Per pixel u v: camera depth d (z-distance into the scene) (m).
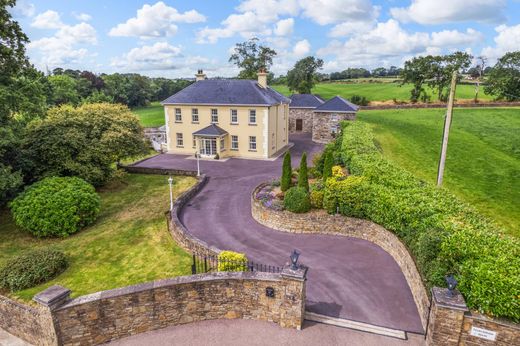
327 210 15.54
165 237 16.02
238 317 9.84
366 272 11.91
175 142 35.94
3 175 16.33
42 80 46.03
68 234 16.59
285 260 13.09
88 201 17.52
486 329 7.41
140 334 9.45
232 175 26.83
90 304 8.95
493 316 7.47
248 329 9.38
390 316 9.61
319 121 39.53
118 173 25.11
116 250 14.88
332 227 15.16
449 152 25.48
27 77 19.86
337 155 22.45
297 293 9.05
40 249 14.02
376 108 53.97
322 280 11.51
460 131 32.94
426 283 9.45
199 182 23.66
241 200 20.73
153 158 33.50
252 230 16.20
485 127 34.25
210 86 35.31
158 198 21.92
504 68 54.25
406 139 29.88
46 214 16.11
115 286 12.07
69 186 17.78
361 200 14.47
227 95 33.62
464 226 9.76
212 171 28.20
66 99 64.75
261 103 31.77
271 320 9.58
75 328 8.94
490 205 16.39
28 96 19.53
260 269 12.36
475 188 18.61
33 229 16.16
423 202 11.98
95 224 17.94
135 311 9.34
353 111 37.50
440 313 7.71
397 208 12.20
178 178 26.45
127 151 25.73
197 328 9.54
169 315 9.62
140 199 21.86
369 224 14.37
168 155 34.84
